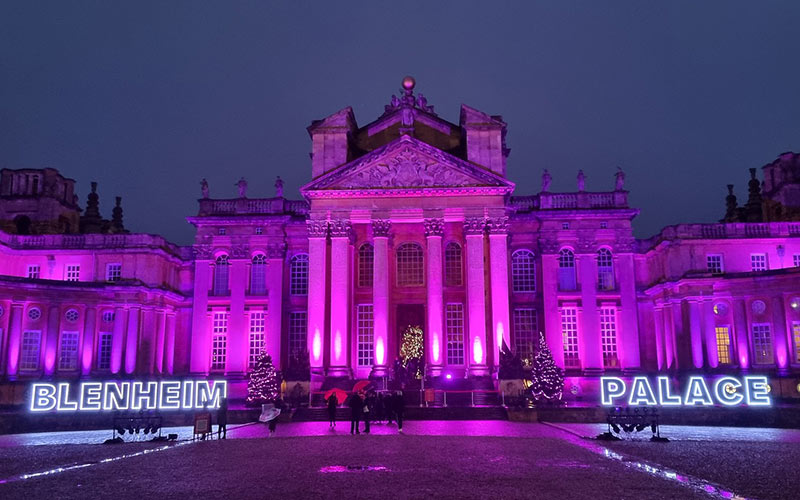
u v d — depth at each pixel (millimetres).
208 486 17156
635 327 57812
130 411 38031
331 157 57156
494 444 26609
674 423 38000
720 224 56688
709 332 53469
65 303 54375
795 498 15383
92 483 17938
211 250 60094
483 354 51938
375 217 54531
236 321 58781
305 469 19938
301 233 60344
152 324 57438
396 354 56719
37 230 64312
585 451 24250
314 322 53156
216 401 39188
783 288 50594
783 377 47250
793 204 63344
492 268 53438
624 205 59625
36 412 36812
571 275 59500
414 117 60562
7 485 17797
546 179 60625
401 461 21562
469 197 54375
